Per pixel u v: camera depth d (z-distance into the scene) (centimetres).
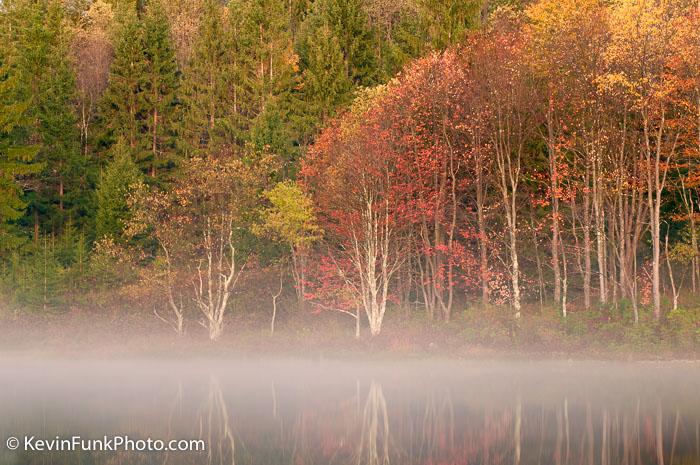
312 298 5047
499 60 4597
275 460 2552
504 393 3500
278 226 4678
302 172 5022
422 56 5941
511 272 5131
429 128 4894
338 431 2927
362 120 4878
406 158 4766
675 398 3328
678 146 4972
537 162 5300
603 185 4706
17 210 6278
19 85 6550
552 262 5047
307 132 6519
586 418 3019
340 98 6638
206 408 3328
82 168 6644
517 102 4606
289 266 5194
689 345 4094
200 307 4762
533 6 4812
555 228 4712
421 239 5325
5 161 5728
